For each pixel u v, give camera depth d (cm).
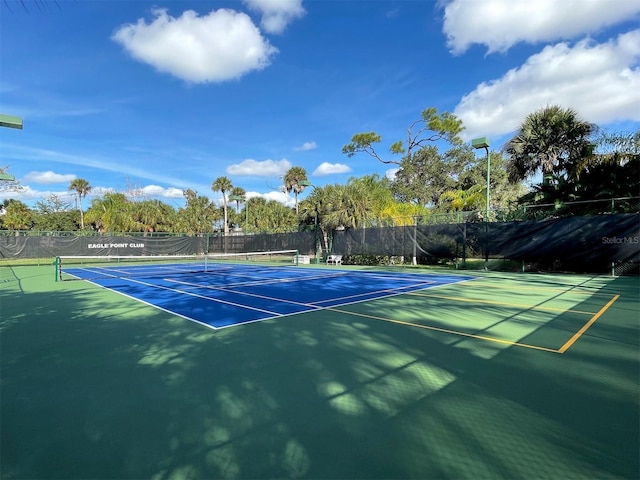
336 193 2150
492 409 310
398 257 1983
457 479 221
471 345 495
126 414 308
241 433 276
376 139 3656
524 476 223
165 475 227
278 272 1645
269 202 5575
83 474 229
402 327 597
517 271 1544
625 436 267
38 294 997
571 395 337
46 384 373
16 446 261
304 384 367
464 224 1653
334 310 740
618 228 1277
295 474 226
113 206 3603
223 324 625
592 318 653
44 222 5303
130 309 768
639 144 1314
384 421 292
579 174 1400
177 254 2856
